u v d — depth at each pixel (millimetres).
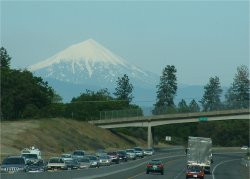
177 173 161625
